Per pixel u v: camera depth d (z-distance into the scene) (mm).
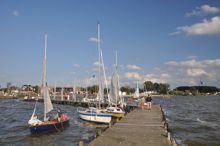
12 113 77250
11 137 38875
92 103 87688
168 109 94938
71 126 47688
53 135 40281
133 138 23750
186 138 37500
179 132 42562
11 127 47719
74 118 59844
